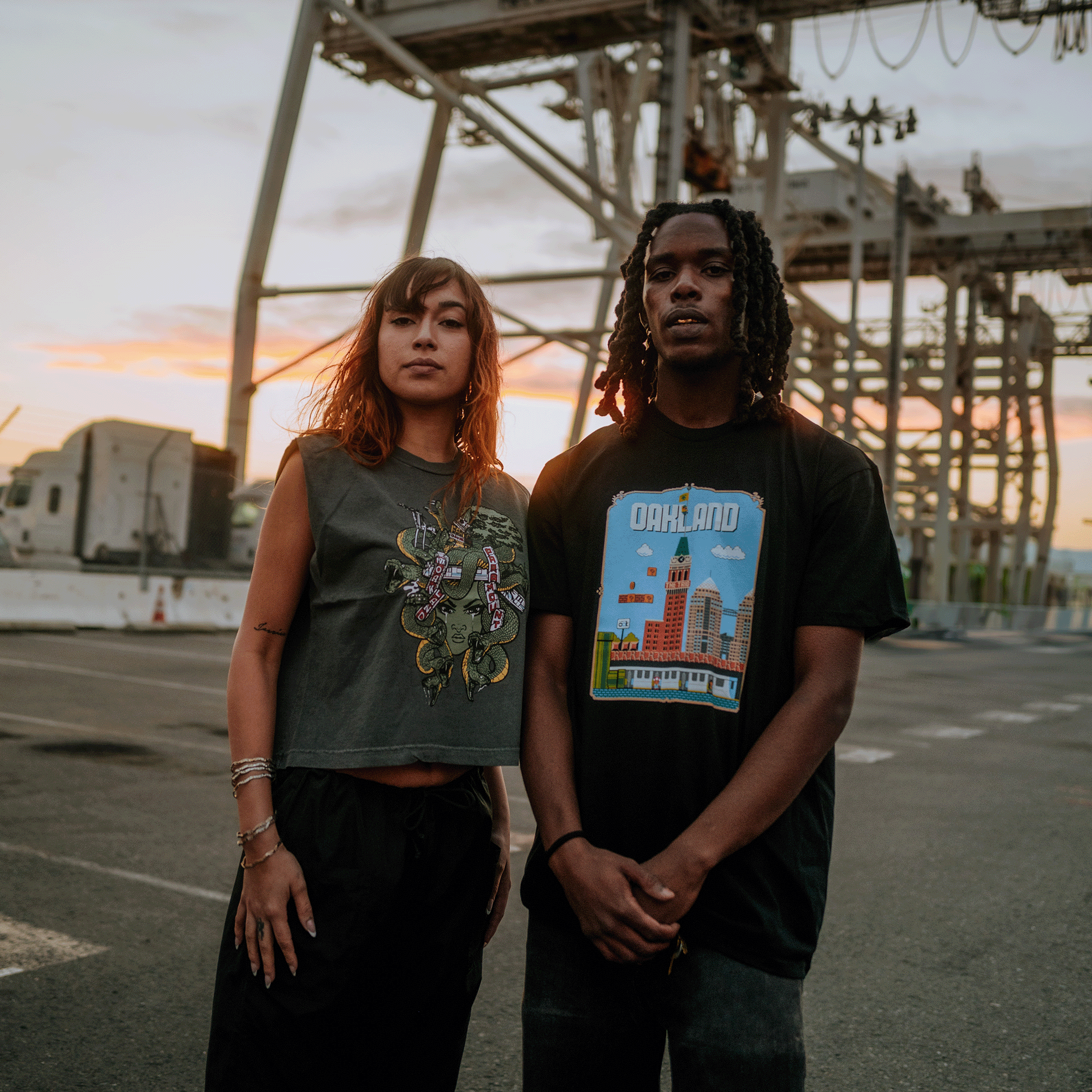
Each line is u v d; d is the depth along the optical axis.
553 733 1.85
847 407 30.75
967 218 37.88
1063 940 4.35
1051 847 5.93
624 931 1.63
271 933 1.75
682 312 1.82
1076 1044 3.36
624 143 30.81
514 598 1.93
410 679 1.82
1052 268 41.81
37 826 5.23
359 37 27.22
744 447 1.84
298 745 1.82
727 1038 1.63
